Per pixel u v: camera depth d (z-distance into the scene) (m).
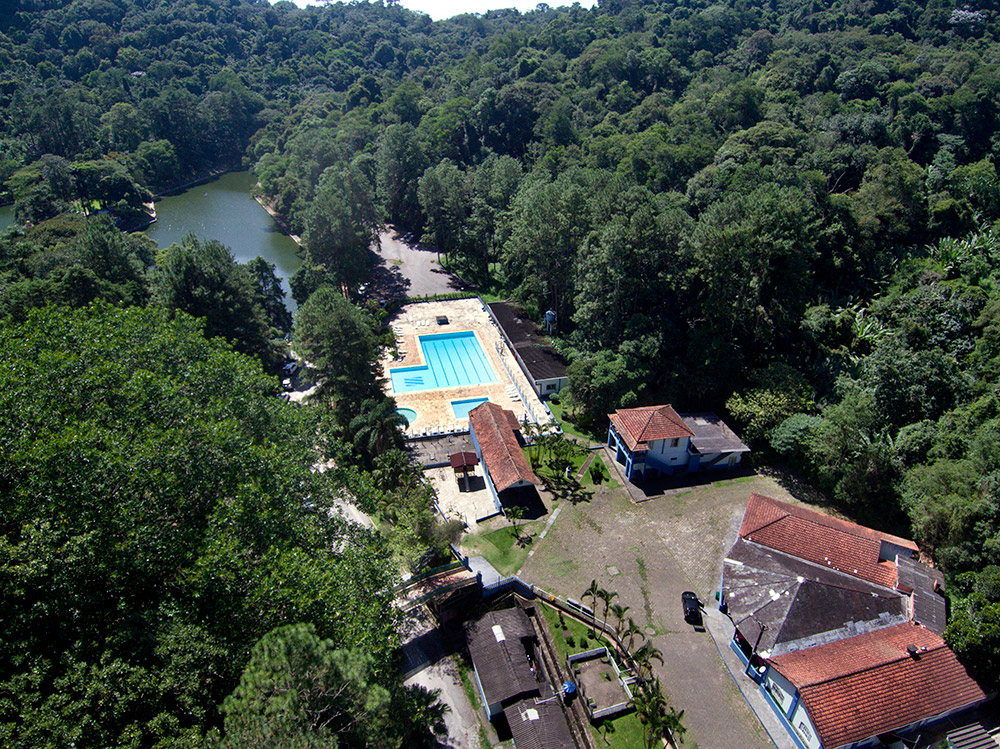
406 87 151.62
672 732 36.12
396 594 39.62
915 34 127.00
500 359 78.31
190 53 198.00
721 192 80.38
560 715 36.12
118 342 38.97
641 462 56.62
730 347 62.72
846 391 58.53
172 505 31.39
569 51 163.00
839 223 73.00
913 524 46.44
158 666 26.70
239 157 178.50
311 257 91.25
